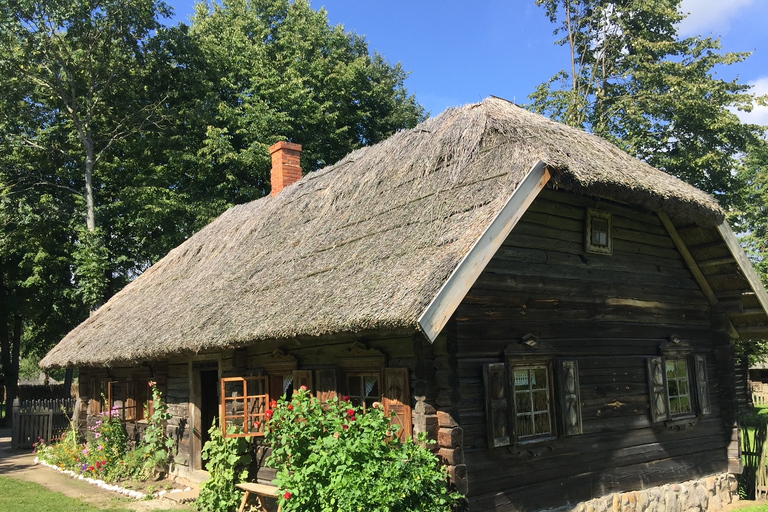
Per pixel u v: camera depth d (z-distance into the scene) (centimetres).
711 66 2061
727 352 896
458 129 756
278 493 622
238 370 875
